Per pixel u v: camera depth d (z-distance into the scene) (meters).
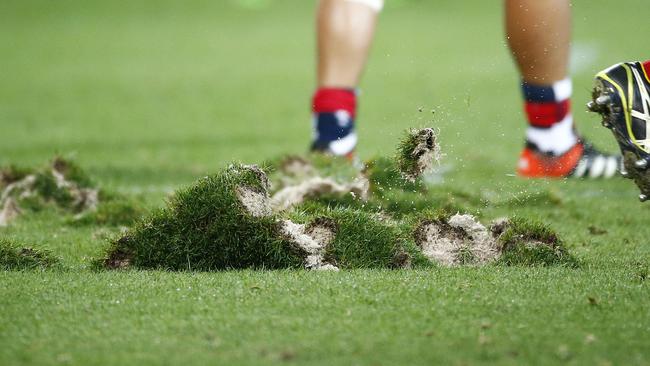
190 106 70.50
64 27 117.94
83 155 49.41
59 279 19.95
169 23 120.88
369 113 62.88
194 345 15.28
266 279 19.52
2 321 16.70
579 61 78.38
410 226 22.66
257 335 15.73
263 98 73.81
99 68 90.44
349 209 22.48
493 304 17.58
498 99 67.69
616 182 37.62
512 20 32.88
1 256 21.95
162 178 41.31
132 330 16.11
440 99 68.19
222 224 21.31
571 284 19.20
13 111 68.25
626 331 16.05
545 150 36.62
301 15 126.44
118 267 21.62
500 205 31.77
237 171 22.03
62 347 15.27
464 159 45.12
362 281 19.25
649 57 79.31
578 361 14.52
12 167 32.06
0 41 107.81
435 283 19.11
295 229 21.73
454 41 99.62
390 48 95.44
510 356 14.70
